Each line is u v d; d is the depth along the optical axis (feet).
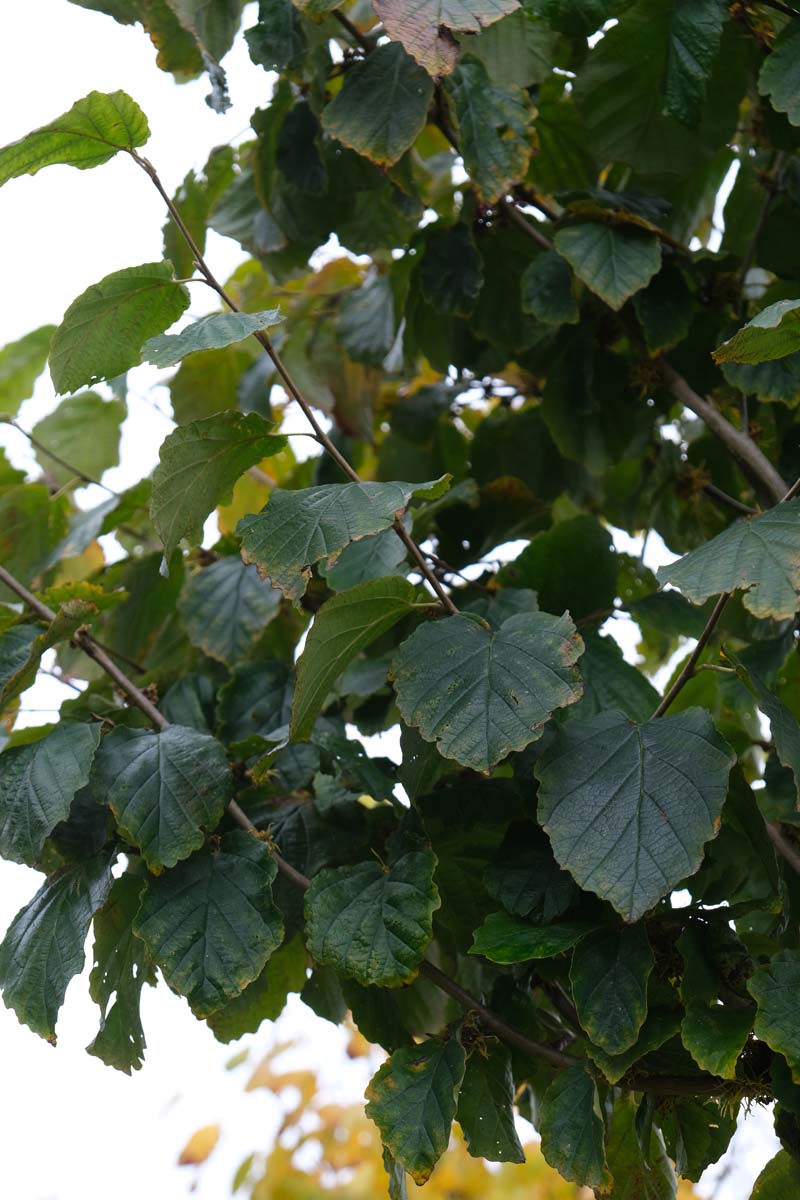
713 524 7.20
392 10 4.74
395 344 8.08
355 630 4.58
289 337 8.22
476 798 4.97
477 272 6.45
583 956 4.09
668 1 5.75
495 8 4.77
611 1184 4.10
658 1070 4.36
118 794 4.57
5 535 6.92
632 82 6.04
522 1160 4.47
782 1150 4.48
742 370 5.83
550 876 4.39
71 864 4.84
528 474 7.61
